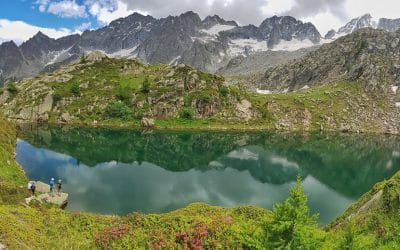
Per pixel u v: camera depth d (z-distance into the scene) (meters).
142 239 29.05
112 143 138.12
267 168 108.19
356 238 22.17
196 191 78.38
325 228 42.72
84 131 166.75
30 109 194.75
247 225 25.91
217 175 95.56
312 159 126.31
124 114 196.88
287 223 22.47
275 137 182.25
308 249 22.23
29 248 26.48
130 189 76.00
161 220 31.94
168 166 104.00
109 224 36.59
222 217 32.09
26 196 55.62
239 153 131.75
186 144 146.88
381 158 133.25
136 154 119.50
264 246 22.98
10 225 29.25
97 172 89.75
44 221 37.53
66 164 95.62
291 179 95.12
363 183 94.31
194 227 29.55
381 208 33.84
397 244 25.97
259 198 75.69
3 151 83.75
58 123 188.88
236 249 26.12
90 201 66.12
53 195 62.75
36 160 97.19
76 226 36.50
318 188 87.19
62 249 28.52
